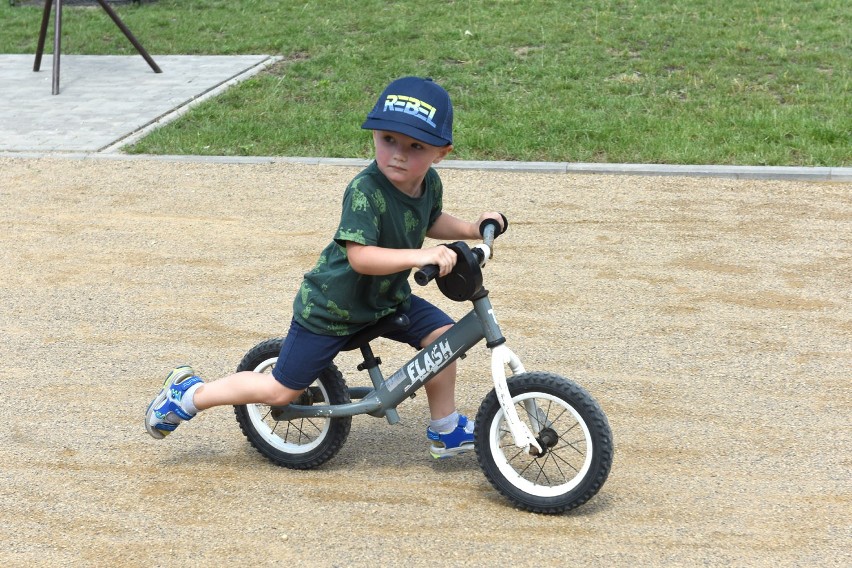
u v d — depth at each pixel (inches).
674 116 414.6
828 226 304.5
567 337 232.8
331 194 343.3
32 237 307.0
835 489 167.8
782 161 360.8
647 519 158.7
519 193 341.4
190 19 627.5
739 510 161.3
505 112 428.5
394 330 171.9
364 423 197.0
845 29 534.0
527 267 277.4
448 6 615.2
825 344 227.0
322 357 163.5
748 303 250.7
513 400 158.2
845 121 395.5
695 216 315.9
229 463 179.3
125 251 294.4
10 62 560.7
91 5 676.7
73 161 382.9
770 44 514.3
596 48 516.1
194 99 466.9
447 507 163.0
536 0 617.3
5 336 236.5
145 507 163.3
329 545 151.7
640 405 199.8
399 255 147.8
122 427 192.5
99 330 239.8
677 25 550.9
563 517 159.5
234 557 148.9
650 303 251.6
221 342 232.7
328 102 453.1
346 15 609.0
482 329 159.3
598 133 393.1
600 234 301.7
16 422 193.9
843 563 146.5
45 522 158.9
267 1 658.2
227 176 364.5
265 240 301.7
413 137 145.6
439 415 172.2
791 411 196.4
